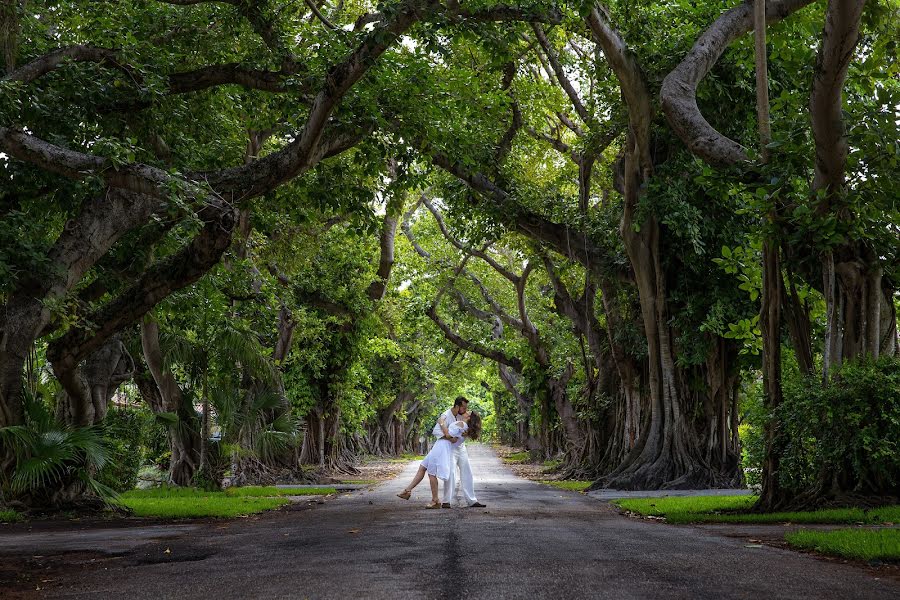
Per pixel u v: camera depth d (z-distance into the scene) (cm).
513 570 611
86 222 1450
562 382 3653
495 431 10262
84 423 1580
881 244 1183
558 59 2559
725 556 693
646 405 2544
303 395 3394
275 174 1482
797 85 1584
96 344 1502
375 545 793
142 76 1491
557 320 3912
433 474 1363
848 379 1094
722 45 1454
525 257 3259
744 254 1403
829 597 502
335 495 2020
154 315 1773
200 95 1748
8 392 1377
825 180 1138
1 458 1362
